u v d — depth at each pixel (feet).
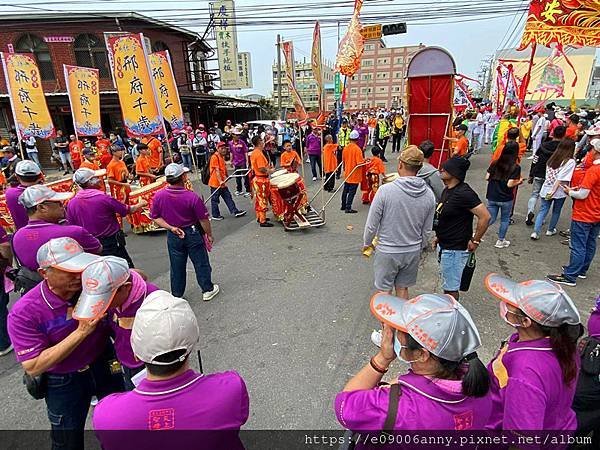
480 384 4.10
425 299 4.73
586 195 14.11
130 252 22.30
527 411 5.04
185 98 68.18
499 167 18.43
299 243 22.12
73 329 6.79
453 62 28.68
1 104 59.16
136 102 25.63
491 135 59.31
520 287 5.77
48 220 9.92
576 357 5.40
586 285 15.40
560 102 94.12
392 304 5.08
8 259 12.09
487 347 11.78
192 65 80.33
